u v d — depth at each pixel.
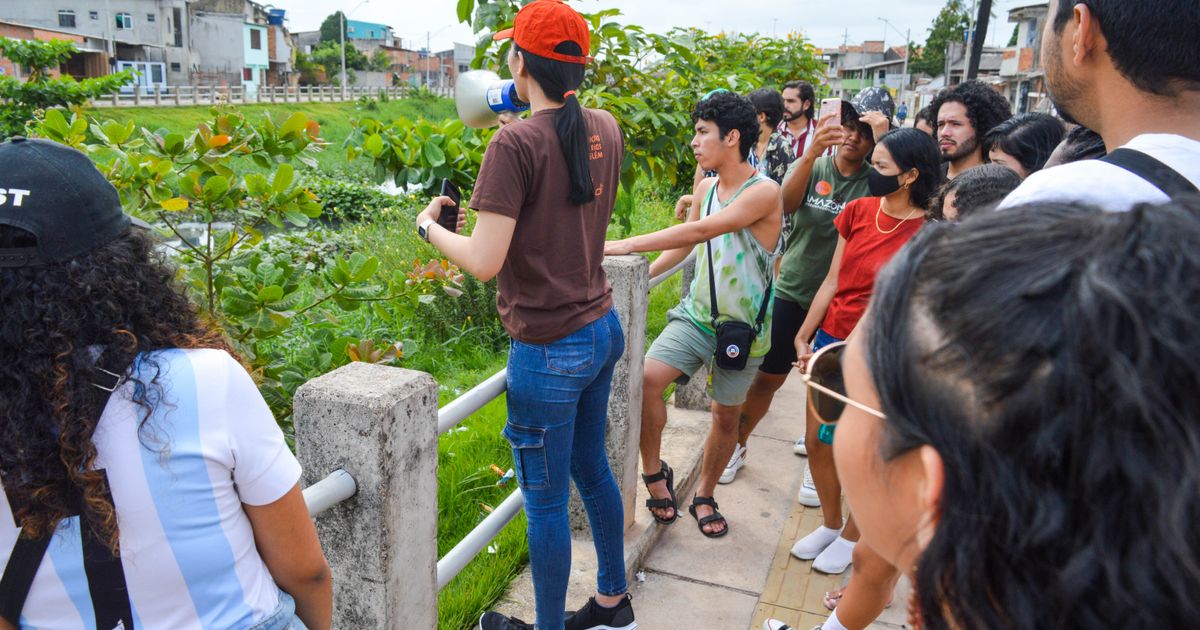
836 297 3.16
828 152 3.86
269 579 1.32
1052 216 0.65
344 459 1.82
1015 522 0.56
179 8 59.72
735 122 3.05
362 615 1.92
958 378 0.60
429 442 1.99
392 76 87.62
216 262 3.46
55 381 1.07
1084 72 1.33
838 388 1.02
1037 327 0.56
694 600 3.09
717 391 3.31
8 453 1.07
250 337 3.29
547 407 2.33
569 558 2.51
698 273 3.26
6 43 17.92
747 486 3.94
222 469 1.19
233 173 3.37
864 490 0.75
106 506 1.11
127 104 41.75
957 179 2.42
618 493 2.69
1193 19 1.18
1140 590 0.52
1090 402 0.53
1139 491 0.51
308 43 99.06
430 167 4.66
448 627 2.73
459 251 2.20
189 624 1.20
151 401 1.11
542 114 2.18
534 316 2.26
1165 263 0.55
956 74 56.00
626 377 3.05
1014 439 0.56
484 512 3.67
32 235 1.07
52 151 1.13
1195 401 0.51
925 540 0.67
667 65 5.50
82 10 55.25
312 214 3.47
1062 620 0.55
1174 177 1.15
